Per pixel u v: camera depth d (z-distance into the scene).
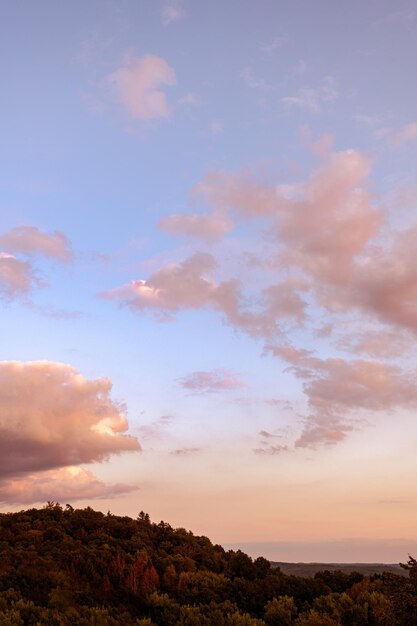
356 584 56.41
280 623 48.94
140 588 56.09
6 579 49.72
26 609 42.16
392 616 25.97
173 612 49.53
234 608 51.09
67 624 40.22
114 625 42.69
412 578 26.73
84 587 53.38
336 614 46.19
